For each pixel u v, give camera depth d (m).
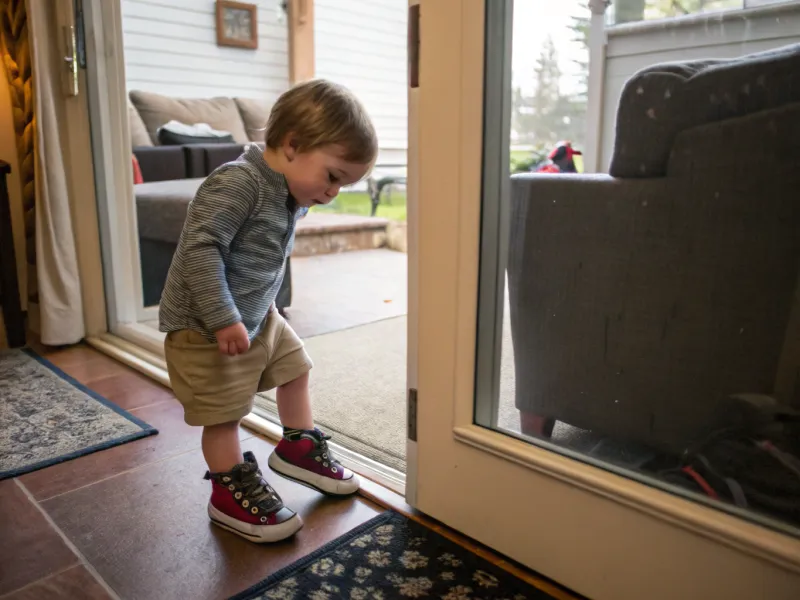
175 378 1.10
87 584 0.96
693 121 0.87
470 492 1.05
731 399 0.90
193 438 1.49
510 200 1.05
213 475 1.12
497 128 1.00
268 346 1.16
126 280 2.30
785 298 0.83
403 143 6.09
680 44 0.92
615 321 1.00
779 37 0.85
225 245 1.00
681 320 0.94
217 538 1.08
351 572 0.98
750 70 0.81
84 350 2.20
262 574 0.99
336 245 4.27
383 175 5.05
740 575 0.76
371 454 1.40
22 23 2.16
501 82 0.99
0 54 2.29
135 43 4.30
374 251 4.39
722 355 0.90
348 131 1.00
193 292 0.97
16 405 1.65
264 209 1.03
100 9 2.10
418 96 1.02
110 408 1.64
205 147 3.18
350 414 1.63
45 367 1.97
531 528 0.97
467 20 0.94
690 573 0.80
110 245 2.23
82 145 2.18
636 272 0.97
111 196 2.21
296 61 5.20
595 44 0.98
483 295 1.03
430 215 1.04
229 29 4.78
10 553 1.04
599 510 0.88
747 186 0.84
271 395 1.74
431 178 1.02
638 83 0.91
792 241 0.81
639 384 0.99
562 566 0.94
